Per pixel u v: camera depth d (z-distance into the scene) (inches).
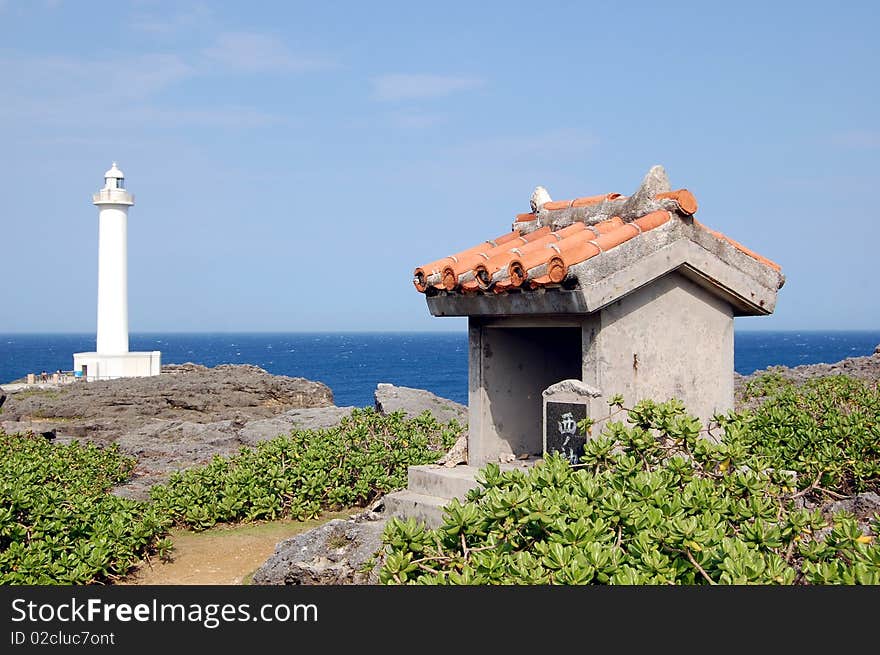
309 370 4965.6
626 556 248.2
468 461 393.7
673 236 349.4
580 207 394.3
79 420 1166.3
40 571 386.6
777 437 397.4
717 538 250.5
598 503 268.8
